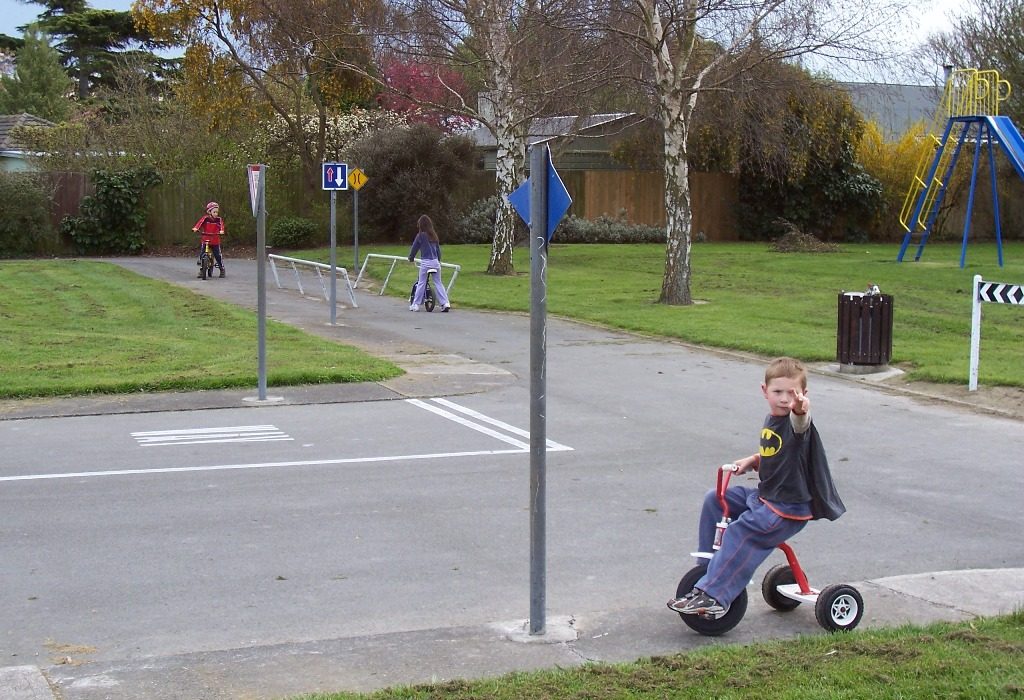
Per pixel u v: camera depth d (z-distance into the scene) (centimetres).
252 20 3481
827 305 2152
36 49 5938
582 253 3562
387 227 3928
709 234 4453
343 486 926
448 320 2066
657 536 791
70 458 1016
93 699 495
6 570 706
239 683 517
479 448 1074
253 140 4050
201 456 1030
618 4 2138
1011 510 866
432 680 514
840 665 506
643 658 536
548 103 2675
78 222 3578
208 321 1933
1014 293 1297
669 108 2152
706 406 1291
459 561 732
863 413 1259
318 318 2069
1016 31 4450
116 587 677
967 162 4259
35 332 1747
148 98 4328
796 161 3950
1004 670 493
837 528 816
